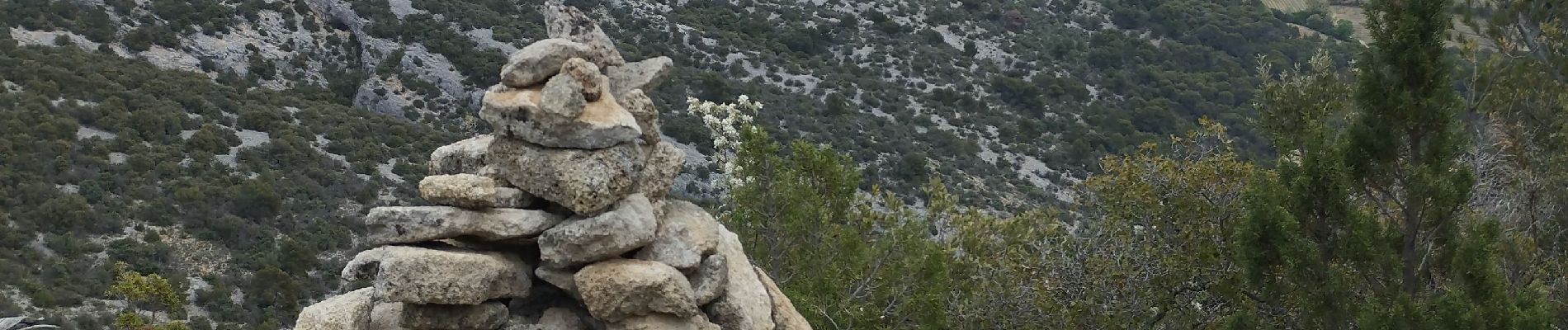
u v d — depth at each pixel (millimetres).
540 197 6633
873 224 14773
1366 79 13109
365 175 38125
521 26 55250
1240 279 15672
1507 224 15750
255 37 50969
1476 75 17547
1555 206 15805
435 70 49844
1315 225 12961
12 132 33125
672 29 57344
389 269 6176
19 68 38969
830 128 48031
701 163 37844
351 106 48156
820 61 58375
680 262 6730
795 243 13859
